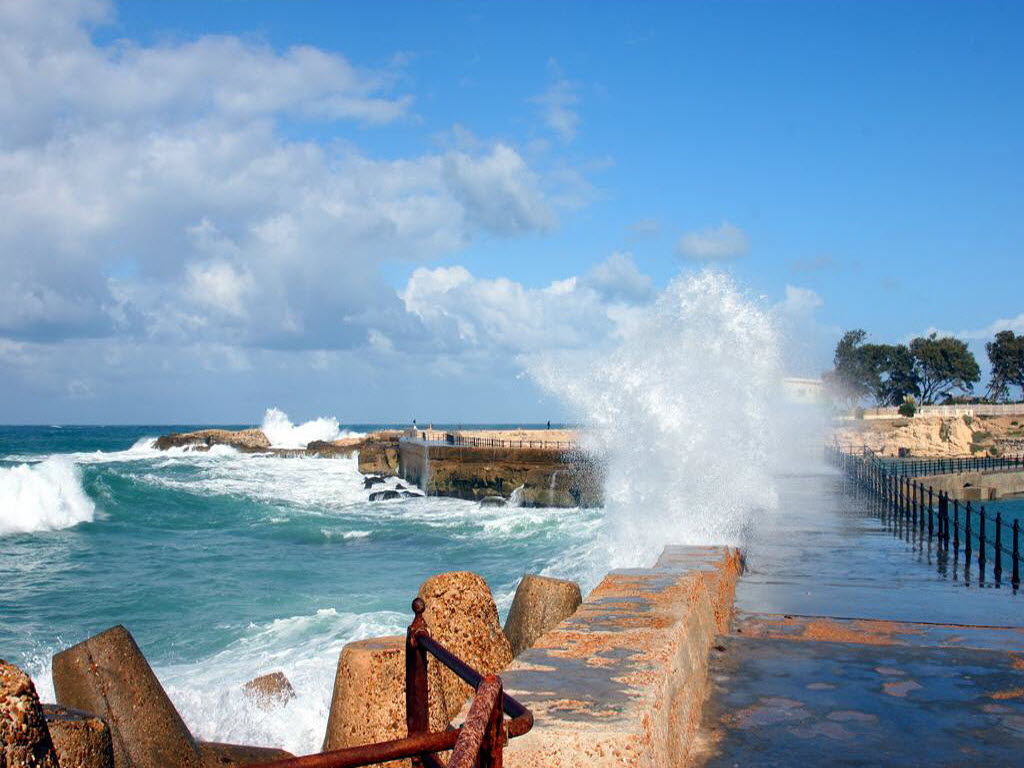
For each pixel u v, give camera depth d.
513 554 20.56
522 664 3.55
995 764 4.01
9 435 135.88
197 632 12.80
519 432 73.38
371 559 20.66
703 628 5.36
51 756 3.17
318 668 10.16
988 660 5.85
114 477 33.16
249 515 29.61
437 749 2.00
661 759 3.04
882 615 7.83
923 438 71.94
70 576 17.91
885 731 4.43
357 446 69.94
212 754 6.57
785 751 4.13
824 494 20.66
